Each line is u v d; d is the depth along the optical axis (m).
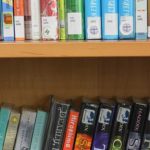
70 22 0.69
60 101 0.82
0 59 0.88
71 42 0.62
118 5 0.68
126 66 0.89
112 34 0.69
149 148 0.79
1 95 0.89
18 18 0.69
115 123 0.79
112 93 0.89
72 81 0.89
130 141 0.80
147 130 0.79
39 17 0.69
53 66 0.89
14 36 0.69
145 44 0.61
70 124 0.79
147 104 0.79
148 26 0.69
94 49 0.61
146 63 0.89
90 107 0.79
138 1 0.69
